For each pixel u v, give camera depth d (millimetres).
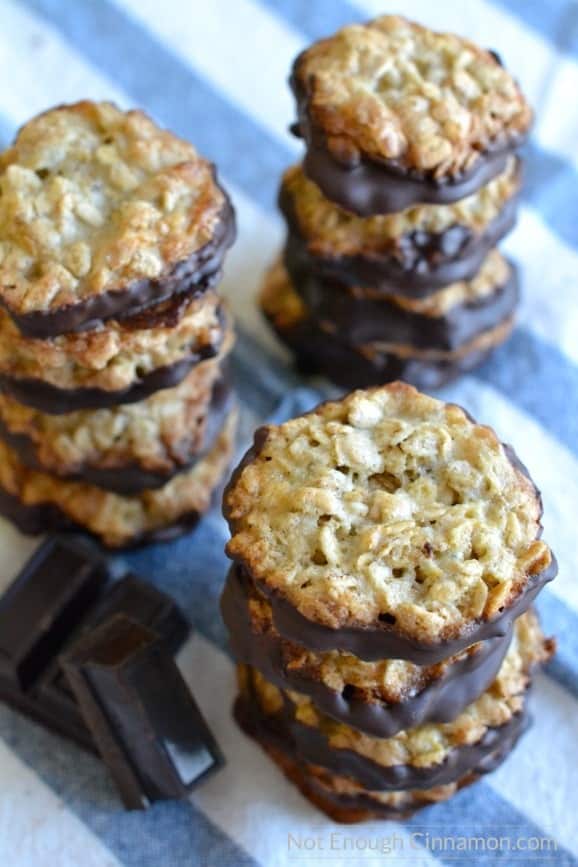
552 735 481
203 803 472
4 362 459
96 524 505
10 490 507
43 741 481
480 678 432
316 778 455
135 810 471
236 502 422
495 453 424
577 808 471
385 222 486
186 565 510
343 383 532
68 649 470
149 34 597
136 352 455
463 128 468
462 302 513
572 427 531
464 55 485
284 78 595
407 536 411
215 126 586
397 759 438
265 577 409
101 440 484
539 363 542
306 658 423
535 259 560
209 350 466
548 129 580
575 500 515
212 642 496
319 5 605
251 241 565
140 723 453
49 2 598
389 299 507
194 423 491
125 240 442
